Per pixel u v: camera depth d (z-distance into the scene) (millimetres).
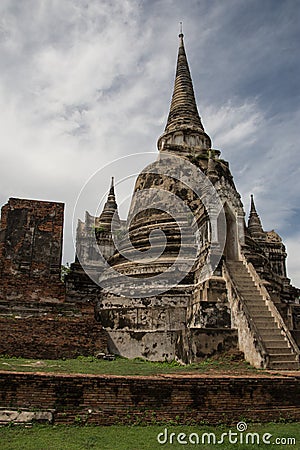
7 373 10273
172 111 33031
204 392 11055
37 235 21875
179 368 14609
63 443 8836
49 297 21031
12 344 16594
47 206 22484
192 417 10727
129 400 10578
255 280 19422
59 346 17078
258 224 36562
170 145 28812
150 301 20188
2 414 9805
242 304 16547
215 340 16219
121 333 18984
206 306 17812
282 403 11453
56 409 10141
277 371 13641
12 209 21984
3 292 20578
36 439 9016
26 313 18719
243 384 11352
